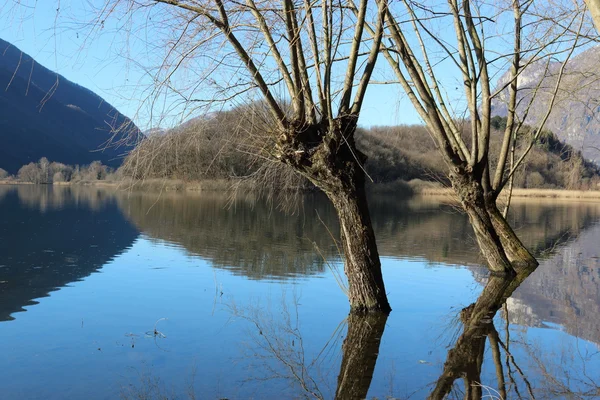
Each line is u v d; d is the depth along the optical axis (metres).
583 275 11.50
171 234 18.05
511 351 6.24
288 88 7.31
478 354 6.10
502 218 12.77
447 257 13.69
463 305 8.54
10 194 47.12
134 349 6.19
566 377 5.39
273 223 21.70
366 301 7.90
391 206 34.91
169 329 7.03
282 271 11.34
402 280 10.66
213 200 35.78
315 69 7.29
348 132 7.39
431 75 11.01
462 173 11.17
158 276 10.80
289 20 7.10
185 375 5.38
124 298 8.84
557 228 22.95
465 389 5.05
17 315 7.74
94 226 20.73
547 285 10.35
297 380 5.25
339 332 6.90
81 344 6.42
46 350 6.17
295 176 8.53
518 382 5.25
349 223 7.82
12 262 12.49
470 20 10.63
